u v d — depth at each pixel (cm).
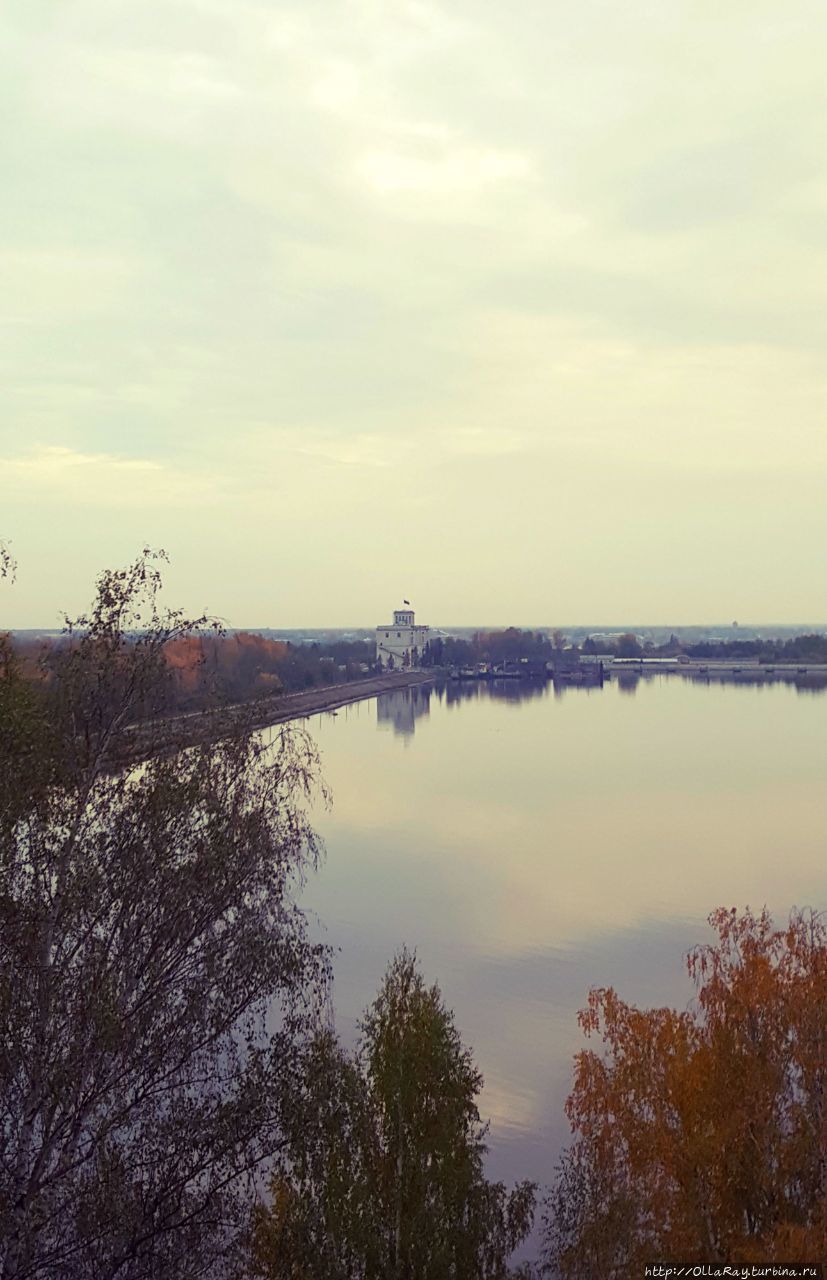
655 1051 1680
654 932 4353
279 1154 1650
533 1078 2917
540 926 4453
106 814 1423
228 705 1606
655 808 7425
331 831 6712
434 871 5525
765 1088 1625
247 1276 1599
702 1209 1588
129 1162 1381
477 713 16975
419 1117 1628
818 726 13488
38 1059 1294
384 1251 1561
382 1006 1759
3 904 1302
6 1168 1297
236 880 1446
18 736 1329
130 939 1395
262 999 1553
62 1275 1329
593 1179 1727
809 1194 1606
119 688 1474
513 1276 1723
